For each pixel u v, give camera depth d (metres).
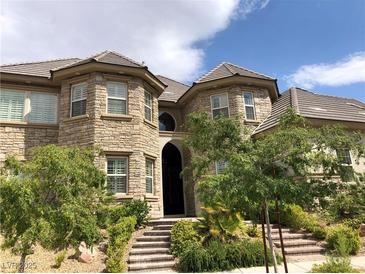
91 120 15.35
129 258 9.95
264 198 6.76
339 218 12.98
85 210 6.71
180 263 9.62
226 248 9.95
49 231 5.89
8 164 6.60
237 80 18.39
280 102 20.05
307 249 11.14
